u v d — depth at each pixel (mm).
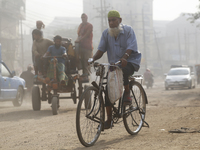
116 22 5254
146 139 5062
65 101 15953
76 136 5770
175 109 10000
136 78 5707
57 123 7695
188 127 6129
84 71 11133
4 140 5742
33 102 10883
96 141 5152
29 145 5164
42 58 10266
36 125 7484
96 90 4891
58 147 4859
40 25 11250
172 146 4371
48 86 10242
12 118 8945
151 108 10656
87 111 4711
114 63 4953
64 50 10406
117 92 4992
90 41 11172
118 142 4945
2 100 12367
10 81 13016
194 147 4227
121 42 5273
